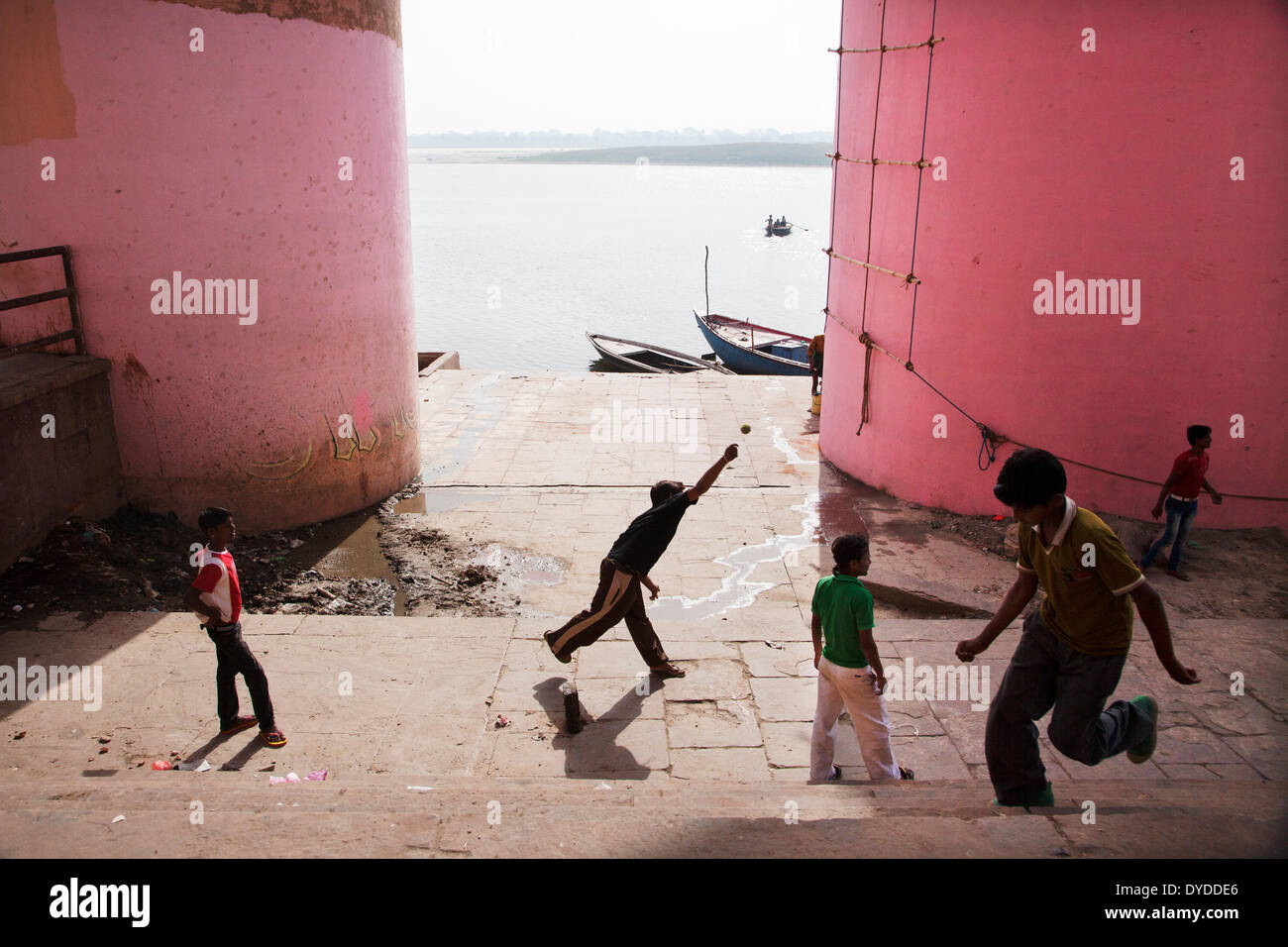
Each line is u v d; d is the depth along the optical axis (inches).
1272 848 124.0
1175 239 332.2
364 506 405.1
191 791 160.7
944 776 211.9
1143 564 328.8
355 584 330.0
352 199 372.2
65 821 130.7
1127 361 347.6
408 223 423.2
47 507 316.8
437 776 196.9
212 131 328.2
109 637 273.7
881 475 423.2
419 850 122.8
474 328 1318.9
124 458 354.0
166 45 317.1
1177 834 127.0
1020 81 335.3
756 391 621.0
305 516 382.6
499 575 339.3
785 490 426.6
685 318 1411.2
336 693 248.2
